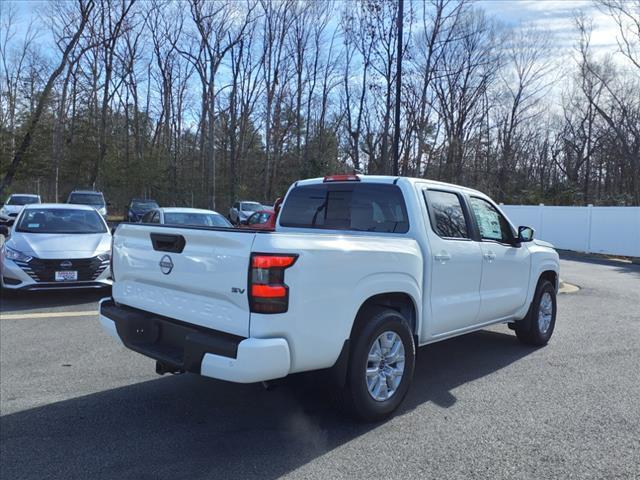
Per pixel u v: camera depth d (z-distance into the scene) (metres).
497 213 5.66
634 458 3.39
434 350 6.09
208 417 4.00
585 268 15.81
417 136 30.55
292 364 3.27
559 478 3.13
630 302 9.44
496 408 4.24
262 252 3.14
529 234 5.80
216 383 4.77
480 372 5.22
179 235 3.62
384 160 27.83
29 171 35.00
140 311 4.07
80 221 9.38
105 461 3.28
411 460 3.33
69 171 38.91
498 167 43.47
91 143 39.34
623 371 5.26
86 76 38.03
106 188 40.72
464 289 4.85
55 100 34.16
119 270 4.30
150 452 3.41
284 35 40.38
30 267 7.84
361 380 3.71
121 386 4.66
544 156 50.53
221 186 43.47
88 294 8.88
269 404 4.27
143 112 46.53
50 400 4.31
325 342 3.42
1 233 9.21
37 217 9.16
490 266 5.20
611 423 3.94
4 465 3.22
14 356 5.47
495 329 7.25
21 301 8.24
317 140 43.50
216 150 49.97
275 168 41.94
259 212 21.11
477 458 3.37
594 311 8.52
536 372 5.22
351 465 3.26
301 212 5.33
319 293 3.36
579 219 21.36
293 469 3.20
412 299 4.21
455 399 4.44
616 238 19.66
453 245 4.70
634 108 35.00
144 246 3.96
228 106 44.19
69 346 5.86
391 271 3.93
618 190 43.28
